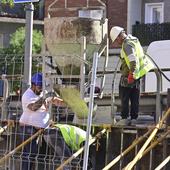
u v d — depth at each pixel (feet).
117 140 52.60
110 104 59.98
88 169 53.47
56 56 57.26
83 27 56.75
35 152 53.93
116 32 53.31
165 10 134.10
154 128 49.55
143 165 50.85
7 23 160.45
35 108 52.95
